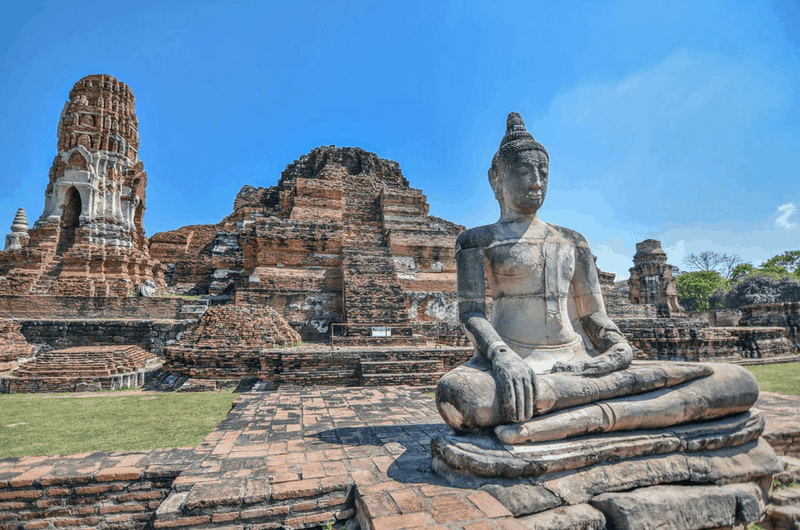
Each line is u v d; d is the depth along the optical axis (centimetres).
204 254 3347
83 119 2383
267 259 2059
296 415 779
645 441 450
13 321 1714
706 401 474
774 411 786
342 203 2811
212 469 493
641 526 390
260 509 423
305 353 1231
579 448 430
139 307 2042
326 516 432
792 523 462
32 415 857
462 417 446
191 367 1269
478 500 398
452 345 1642
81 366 1259
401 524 359
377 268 1973
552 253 551
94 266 2152
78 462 532
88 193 2283
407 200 2791
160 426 757
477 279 559
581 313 582
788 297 4084
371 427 687
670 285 3341
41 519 480
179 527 410
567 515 392
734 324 3503
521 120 601
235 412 805
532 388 433
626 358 493
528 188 555
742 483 461
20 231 2444
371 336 1588
